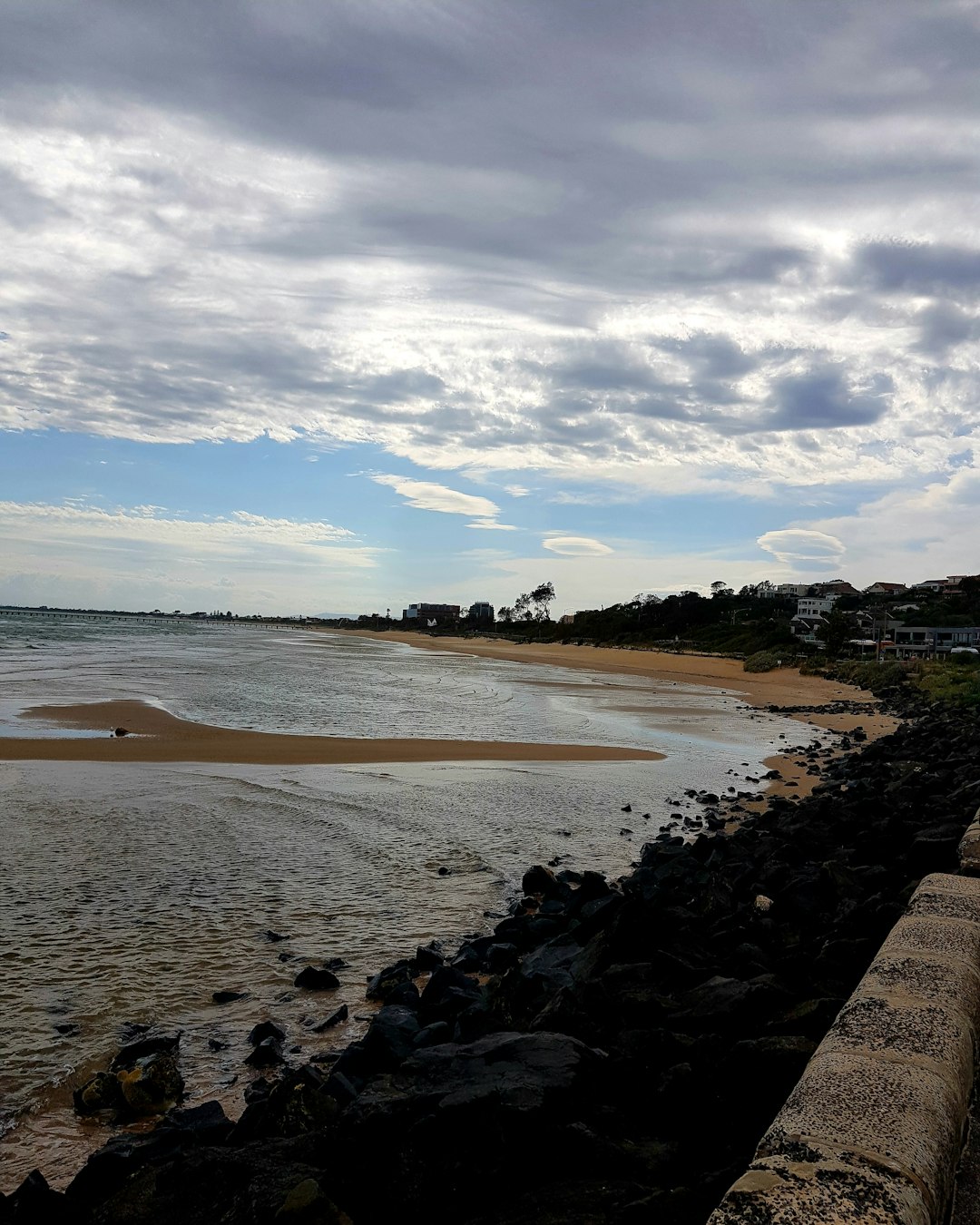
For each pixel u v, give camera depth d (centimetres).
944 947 432
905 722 3694
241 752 2083
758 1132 435
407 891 1100
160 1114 580
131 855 1174
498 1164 393
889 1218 227
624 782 1988
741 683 6688
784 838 1248
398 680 5228
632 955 752
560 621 18812
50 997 744
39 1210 439
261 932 926
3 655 5575
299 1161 431
